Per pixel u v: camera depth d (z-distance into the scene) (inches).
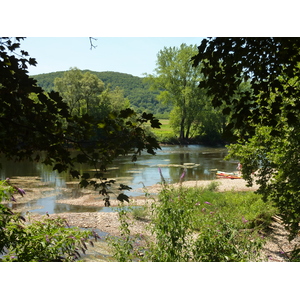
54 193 754.2
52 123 138.4
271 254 347.6
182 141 2268.7
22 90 137.0
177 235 202.1
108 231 459.5
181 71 2071.9
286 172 329.1
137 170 1138.7
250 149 410.3
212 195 543.2
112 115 135.3
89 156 141.6
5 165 1182.3
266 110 183.5
